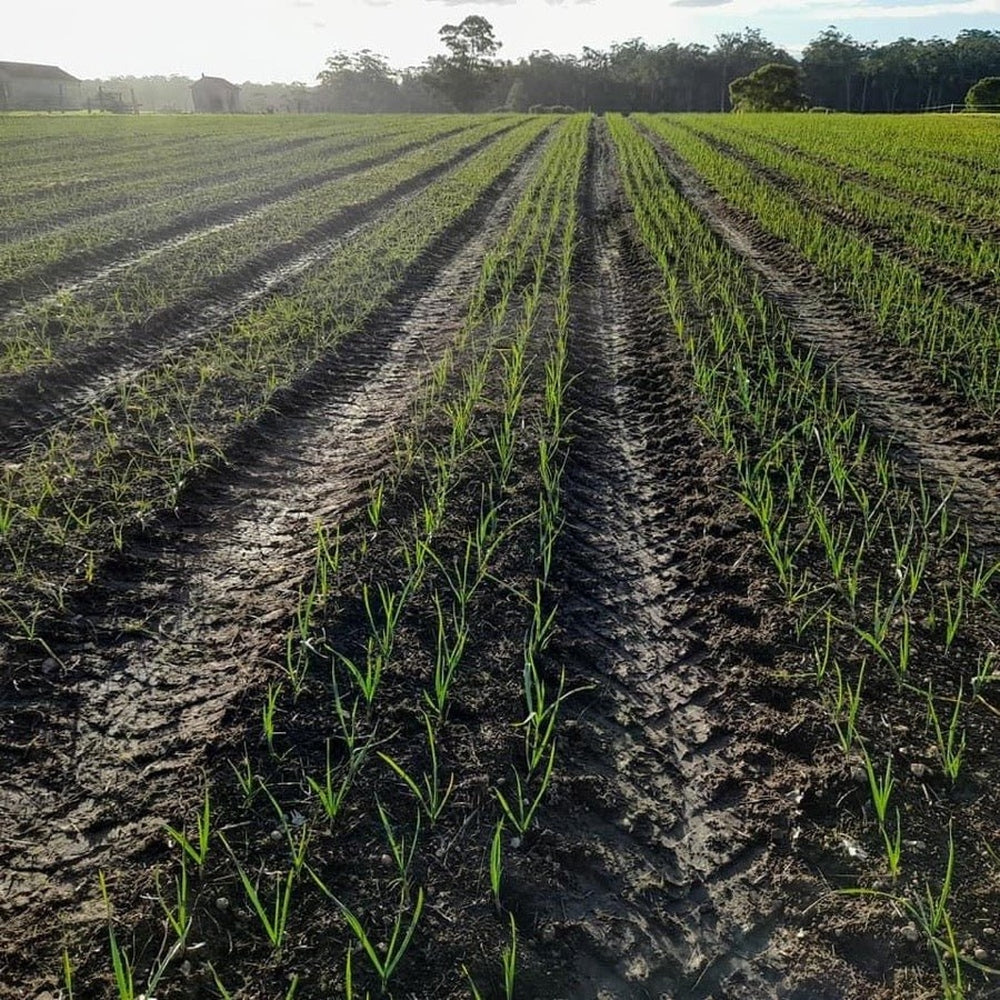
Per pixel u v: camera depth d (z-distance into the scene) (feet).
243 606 14.61
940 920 8.89
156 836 9.77
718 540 16.52
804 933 9.04
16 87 235.81
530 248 43.11
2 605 13.82
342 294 34.04
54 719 11.85
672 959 8.87
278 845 9.67
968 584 14.84
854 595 14.28
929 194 54.80
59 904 9.12
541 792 9.93
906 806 10.37
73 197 53.57
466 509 17.29
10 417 21.21
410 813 10.23
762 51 345.92
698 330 28.73
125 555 15.56
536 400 23.16
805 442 20.17
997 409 22.24
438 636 13.14
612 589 15.40
